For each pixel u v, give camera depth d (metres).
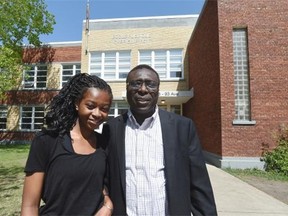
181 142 2.19
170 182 2.08
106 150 2.09
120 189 2.09
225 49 12.09
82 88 1.95
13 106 25.56
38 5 18.89
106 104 1.98
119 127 2.24
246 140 11.59
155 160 2.17
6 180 8.58
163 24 21.19
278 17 12.15
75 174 1.79
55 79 25.56
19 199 6.42
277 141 11.52
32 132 25.08
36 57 25.98
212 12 13.30
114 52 21.56
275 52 12.01
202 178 2.21
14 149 19.27
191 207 2.23
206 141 14.55
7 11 14.45
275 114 11.69
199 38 16.42
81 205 1.79
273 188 8.28
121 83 20.95
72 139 1.91
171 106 21.38
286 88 11.80
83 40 21.83
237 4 12.30
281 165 10.77
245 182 8.95
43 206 1.81
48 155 1.81
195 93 17.61
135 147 2.20
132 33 21.42
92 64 21.67
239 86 12.06
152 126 2.26
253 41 12.08
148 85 2.26
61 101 1.96
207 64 14.38
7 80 12.89
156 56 21.09
